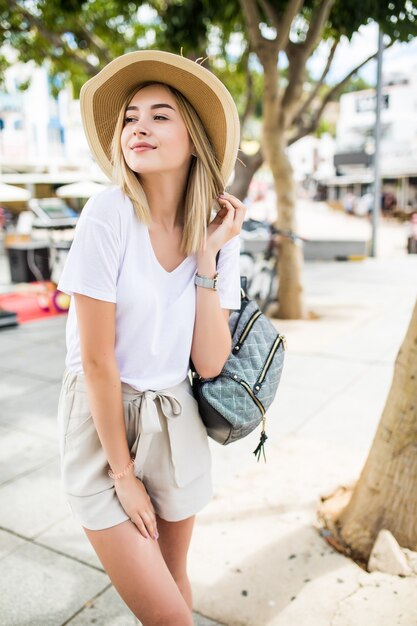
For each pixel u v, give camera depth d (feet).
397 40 16.71
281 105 20.74
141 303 4.35
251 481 9.65
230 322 5.22
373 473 7.50
